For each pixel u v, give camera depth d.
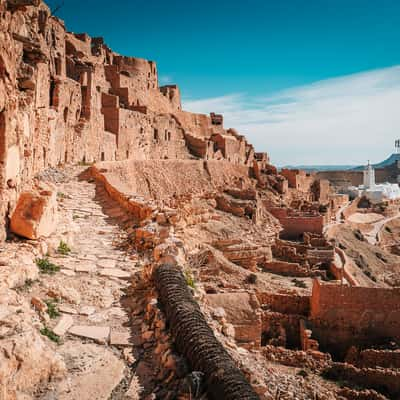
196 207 35.19
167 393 6.14
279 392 9.55
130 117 52.16
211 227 33.81
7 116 10.66
